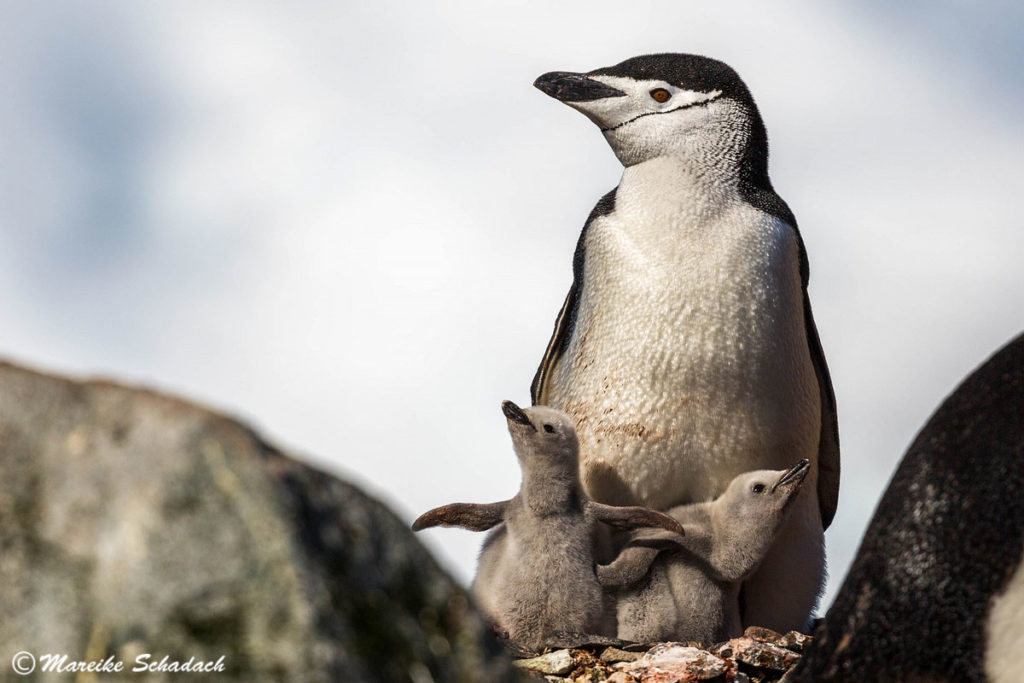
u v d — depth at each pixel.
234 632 4.87
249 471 5.04
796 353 13.95
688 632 12.88
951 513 6.58
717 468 13.80
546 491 12.58
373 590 5.14
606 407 13.95
